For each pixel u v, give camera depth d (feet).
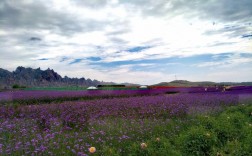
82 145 20.65
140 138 23.89
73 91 89.10
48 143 20.48
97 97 75.00
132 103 49.57
